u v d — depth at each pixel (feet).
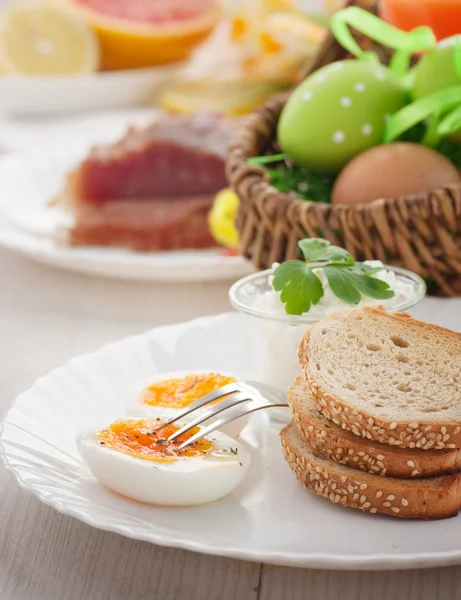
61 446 2.25
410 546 2.06
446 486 2.10
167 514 2.13
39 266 3.03
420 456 2.10
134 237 3.06
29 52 4.33
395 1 2.68
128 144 3.22
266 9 4.24
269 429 2.31
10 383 2.52
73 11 4.36
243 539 2.09
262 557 2.01
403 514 2.10
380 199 2.43
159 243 3.06
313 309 2.29
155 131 3.23
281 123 2.64
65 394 2.36
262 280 2.39
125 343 2.48
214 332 2.52
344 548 2.06
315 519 2.12
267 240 2.53
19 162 3.37
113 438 2.18
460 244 2.46
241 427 2.28
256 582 2.06
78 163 3.21
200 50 4.75
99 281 2.94
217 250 3.09
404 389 2.16
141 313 2.78
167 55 4.40
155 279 2.89
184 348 2.49
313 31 4.04
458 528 2.09
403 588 2.04
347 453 2.13
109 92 4.17
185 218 3.06
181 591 2.06
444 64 2.54
